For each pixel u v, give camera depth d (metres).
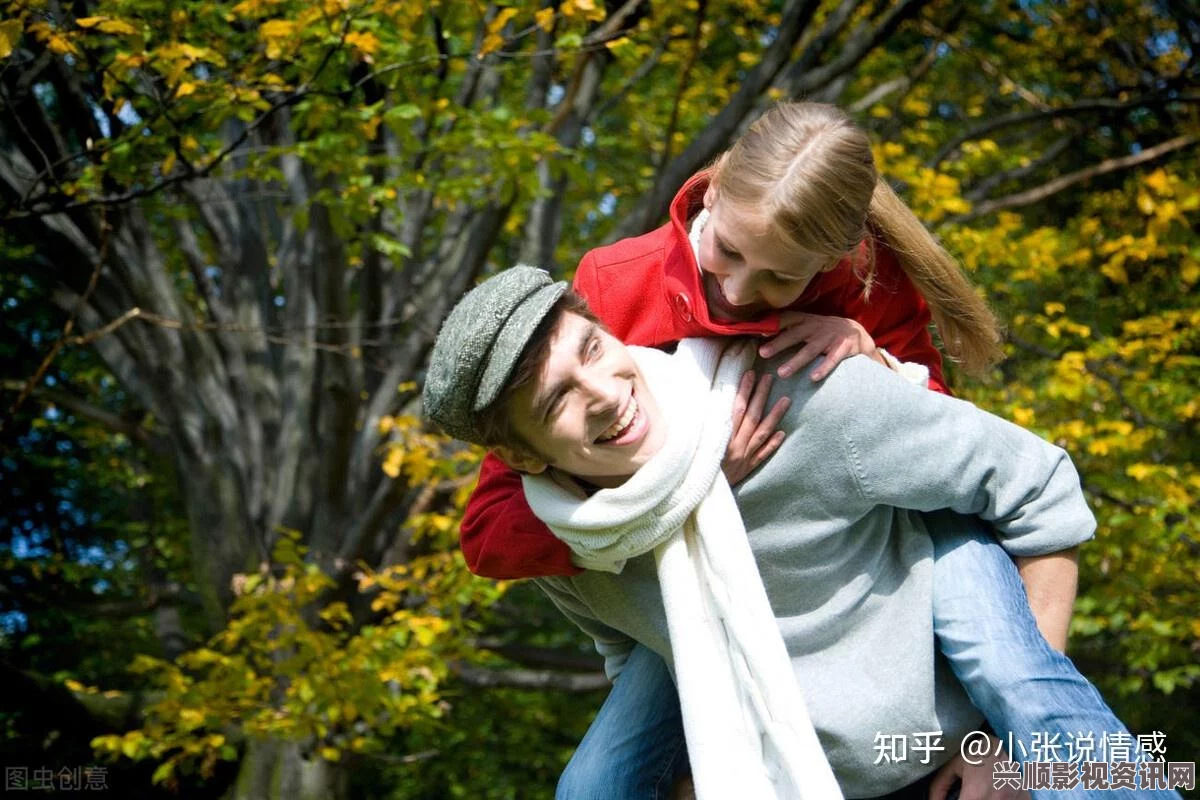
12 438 8.48
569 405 1.57
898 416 1.67
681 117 8.09
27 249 7.82
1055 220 9.09
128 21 3.57
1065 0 8.52
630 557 1.76
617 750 2.05
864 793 1.79
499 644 7.99
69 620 9.45
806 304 1.77
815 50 6.10
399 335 6.70
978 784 1.72
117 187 4.54
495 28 4.04
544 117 5.43
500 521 1.83
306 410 6.61
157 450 7.57
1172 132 7.70
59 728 6.38
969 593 1.72
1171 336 5.55
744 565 1.62
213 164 3.82
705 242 1.64
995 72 8.27
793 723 1.57
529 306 1.55
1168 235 5.39
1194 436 6.48
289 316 6.83
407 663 4.97
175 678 5.25
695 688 1.61
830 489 1.69
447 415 1.60
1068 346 6.28
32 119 4.43
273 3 3.80
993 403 5.56
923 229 1.87
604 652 2.18
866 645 1.77
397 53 4.21
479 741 9.92
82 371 9.05
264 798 6.15
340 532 6.17
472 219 6.68
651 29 6.59
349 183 4.54
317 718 5.07
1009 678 1.63
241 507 6.60
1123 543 5.34
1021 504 1.73
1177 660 6.09
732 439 1.68
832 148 1.52
